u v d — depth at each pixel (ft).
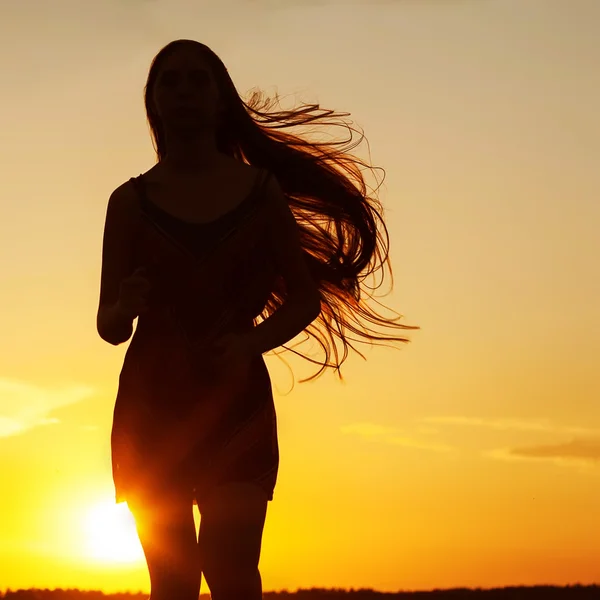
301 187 22.08
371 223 22.67
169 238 18.95
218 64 19.72
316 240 22.52
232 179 19.31
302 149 22.34
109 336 18.39
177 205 19.12
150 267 19.10
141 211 19.11
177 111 19.10
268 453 19.25
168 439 19.08
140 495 19.27
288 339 19.27
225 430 18.95
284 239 19.39
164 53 19.57
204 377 19.04
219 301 19.07
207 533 18.86
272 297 21.17
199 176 19.33
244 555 18.80
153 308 19.22
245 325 19.42
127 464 19.35
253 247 19.16
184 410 19.07
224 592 18.89
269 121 22.75
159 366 19.15
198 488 19.12
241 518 18.75
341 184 22.33
